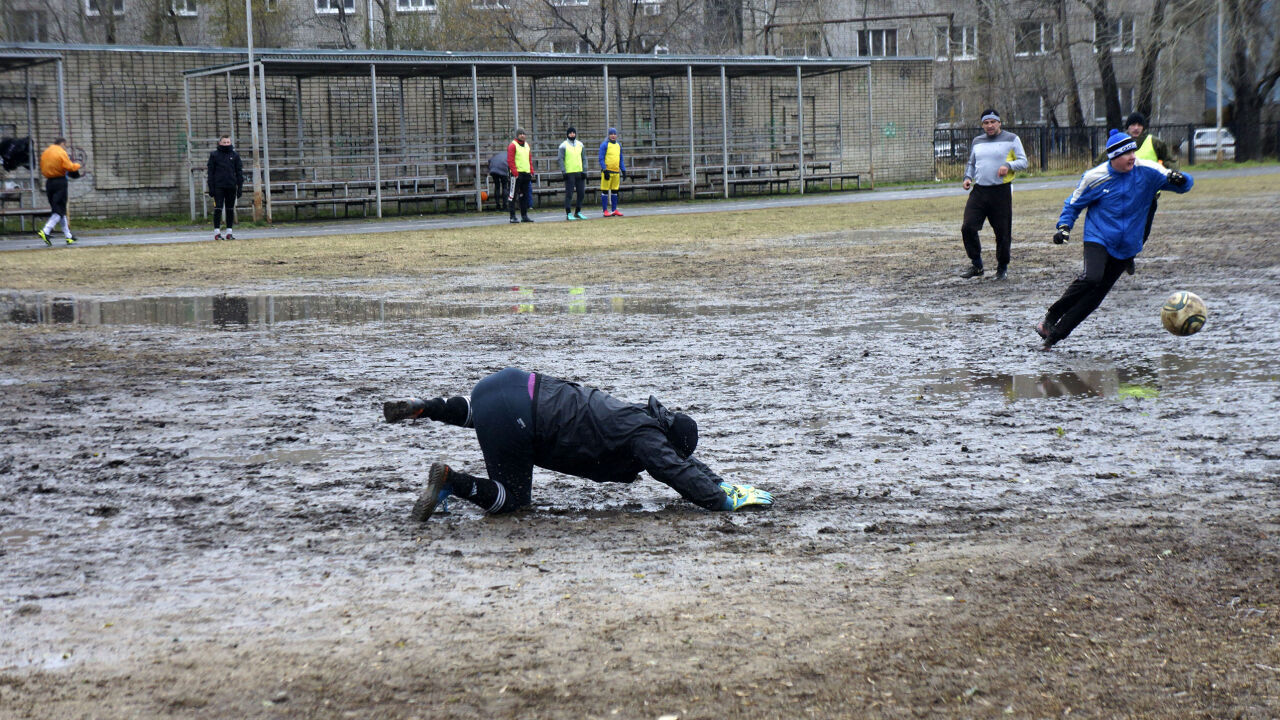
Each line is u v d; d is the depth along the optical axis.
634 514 7.96
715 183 60.38
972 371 13.04
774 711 4.82
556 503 8.26
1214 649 5.37
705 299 20.27
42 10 70.06
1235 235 28.94
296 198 46.66
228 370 13.92
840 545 7.15
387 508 8.13
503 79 54.62
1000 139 21.50
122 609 6.17
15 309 20.23
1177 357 13.52
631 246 31.67
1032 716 4.75
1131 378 12.38
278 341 16.17
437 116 53.41
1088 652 5.38
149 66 46.97
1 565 6.94
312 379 13.24
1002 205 21.53
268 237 37.22
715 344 15.28
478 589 6.42
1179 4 72.88
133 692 5.11
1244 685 4.97
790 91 63.00
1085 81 93.81
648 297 20.72
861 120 66.06
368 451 9.86
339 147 50.91
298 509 8.12
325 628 5.86
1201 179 58.78
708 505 7.88
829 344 15.12
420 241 34.66
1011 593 6.19
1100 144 78.00
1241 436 9.76
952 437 10.00
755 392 12.08
